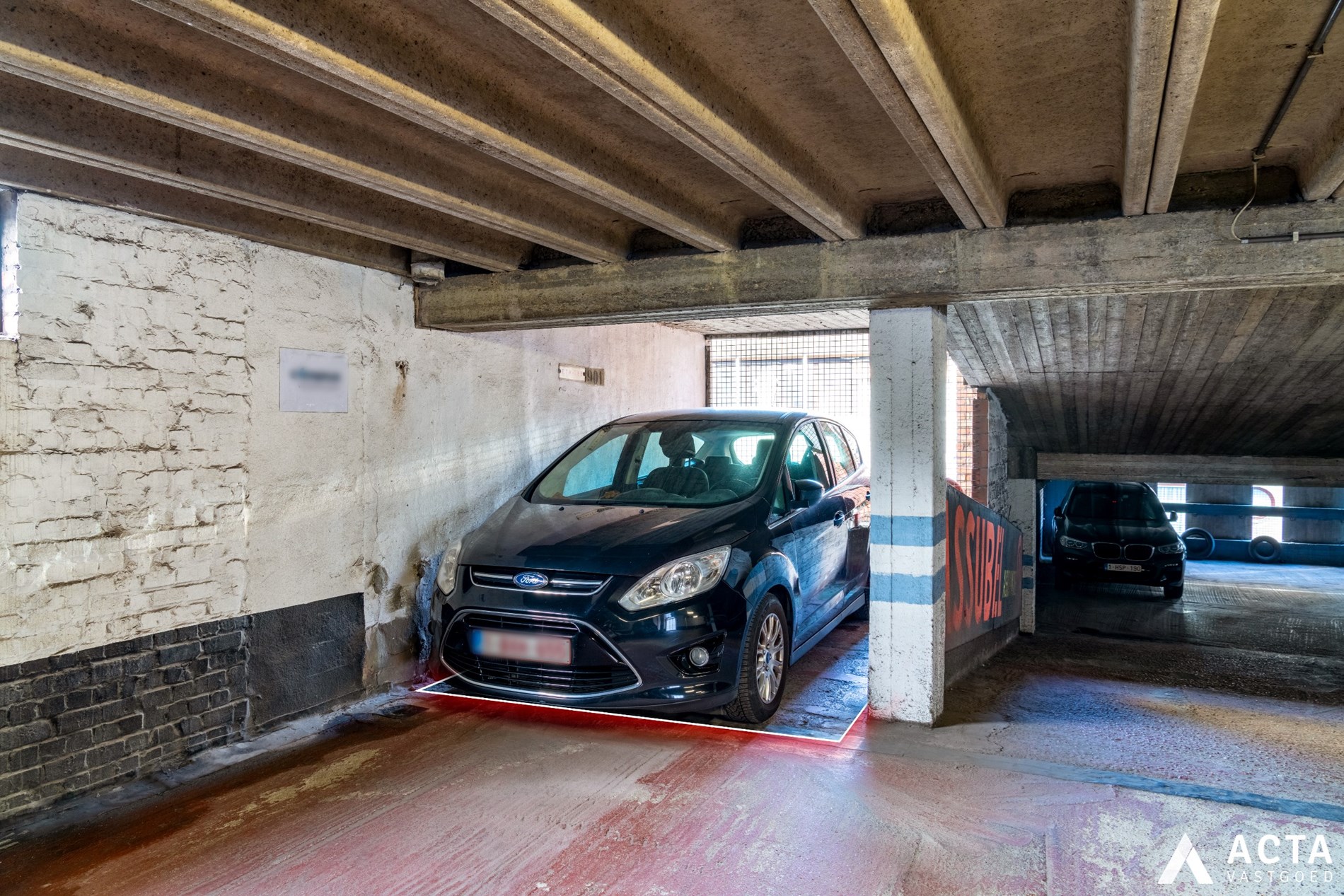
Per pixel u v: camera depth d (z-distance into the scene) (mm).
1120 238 3928
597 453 5965
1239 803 3637
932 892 2943
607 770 4012
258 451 4430
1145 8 2025
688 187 4039
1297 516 14914
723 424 5969
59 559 3561
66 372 3564
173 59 2635
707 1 2361
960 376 9016
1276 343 5570
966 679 5980
